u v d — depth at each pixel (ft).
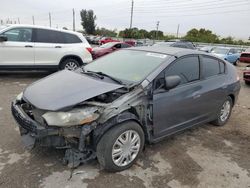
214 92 15.08
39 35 27.84
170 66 12.61
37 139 10.16
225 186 10.78
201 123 15.10
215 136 15.56
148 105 11.49
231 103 17.60
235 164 12.53
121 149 10.85
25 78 28.78
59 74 13.46
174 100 12.47
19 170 10.70
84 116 9.79
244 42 160.35
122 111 10.44
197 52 14.65
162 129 12.45
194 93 13.61
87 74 13.09
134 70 12.70
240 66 61.93
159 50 14.21
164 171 11.39
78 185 10.02
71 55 29.73
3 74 30.40
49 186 9.86
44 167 10.97
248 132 16.62
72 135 9.89
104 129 10.19
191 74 13.79
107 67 13.87
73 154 10.50
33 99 10.67
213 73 15.55
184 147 13.76
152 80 11.65
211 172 11.67
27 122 10.37
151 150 13.09
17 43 26.37
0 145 12.61
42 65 28.17
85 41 31.40
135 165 11.64
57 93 10.75
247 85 34.12
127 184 10.31
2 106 18.34
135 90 11.17
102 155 10.48
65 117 9.70
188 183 10.74
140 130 11.35
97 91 10.64
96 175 10.69
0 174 10.38
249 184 11.05
